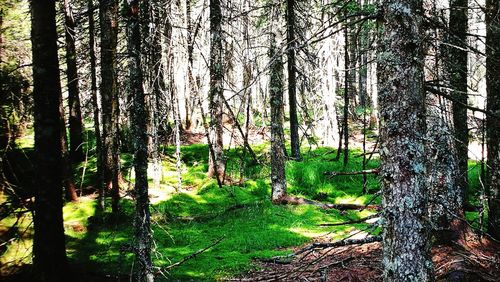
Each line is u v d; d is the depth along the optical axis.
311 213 12.33
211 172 15.85
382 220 4.44
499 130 7.64
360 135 25.31
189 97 18.80
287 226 11.38
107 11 13.32
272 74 13.12
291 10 12.86
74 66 15.30
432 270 4.25
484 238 7.50
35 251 6.72
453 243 7.17
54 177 6.84
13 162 8.69
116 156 12.16
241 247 9.98
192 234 11.03
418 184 4.23
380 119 4.45
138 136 6.22
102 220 11.49
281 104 13.43
